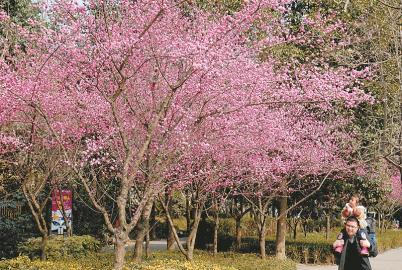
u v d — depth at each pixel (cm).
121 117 884
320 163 1303
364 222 729
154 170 764
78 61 762
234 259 1277
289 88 1014
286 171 1231
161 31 804
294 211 2075
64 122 962
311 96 942
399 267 1677
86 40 753
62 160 976
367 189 1725
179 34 865
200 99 869
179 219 3019
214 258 1312
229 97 897
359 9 1223
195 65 638
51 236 1462
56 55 816
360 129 1413
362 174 1584
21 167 991
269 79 977
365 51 1101
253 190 1378
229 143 1008
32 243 1311
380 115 1365
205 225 2058
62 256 1306
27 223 1458
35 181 1138
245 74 899
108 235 1919
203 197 1058
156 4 741
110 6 802
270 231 2438
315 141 1319
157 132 838
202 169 1023
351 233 721
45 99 913
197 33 862
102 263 1140
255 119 994
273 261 1205
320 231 2830
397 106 1033
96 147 871
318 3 1412
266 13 897
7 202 1396
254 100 927
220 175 1046
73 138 995
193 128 831
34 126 923
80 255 1366
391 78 1029
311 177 1484
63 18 767
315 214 2250
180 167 967
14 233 1423
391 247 2622
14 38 1028
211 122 925
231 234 2120
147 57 774
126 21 823
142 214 977
